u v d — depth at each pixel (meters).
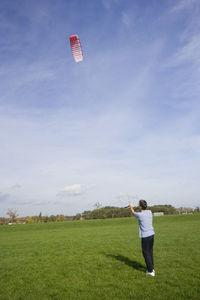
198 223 29.33
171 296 5.86
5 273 9.02
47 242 17.48
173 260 9.76
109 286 6.89
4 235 26.92
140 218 7.61
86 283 7.25
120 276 7.77
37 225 39.00
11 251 14.27
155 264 9.21
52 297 6.26
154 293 6.12
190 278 7.23
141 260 10.01
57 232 26.94
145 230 7.56
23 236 24.02
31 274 8.67
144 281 7.14
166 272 8.02
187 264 8.98
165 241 15.05
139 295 6.04
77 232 25.31
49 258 11.42
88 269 8.94
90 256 11.36
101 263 9.78
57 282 7.52
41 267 9.66
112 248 13.37
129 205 7.90
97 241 16.67
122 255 11.23
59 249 13.89
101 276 7.90
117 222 38.56
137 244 14.52
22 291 6.82
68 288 6.88
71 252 12.69
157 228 24.80
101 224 37.44
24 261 11.07
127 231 23.47
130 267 8.87
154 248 12.70
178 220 36.50
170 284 6.79
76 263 10.02
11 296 6.45
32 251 13.80
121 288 6.63
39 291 6.76
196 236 16.88
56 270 9.04
